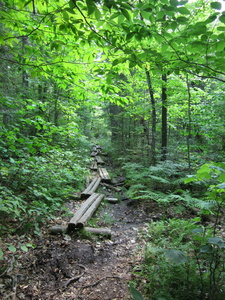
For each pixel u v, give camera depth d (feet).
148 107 26.94
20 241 11.80
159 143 32.81
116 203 20.90
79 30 7.77
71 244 12.50
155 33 7.14
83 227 14.02
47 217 13.98
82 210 16.53
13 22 8.54
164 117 26.40
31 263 10.41
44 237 12.91
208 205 8.55
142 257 10.78
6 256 10.44
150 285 8.37
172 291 7.79
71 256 11.33
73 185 23.38
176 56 8.57
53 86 28.84
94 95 12.06
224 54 7.22
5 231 12.35
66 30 7.68
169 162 21.99
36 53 10.18
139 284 8.86
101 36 7.46
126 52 7.79
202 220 14.25
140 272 9.62
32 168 18.44
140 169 26.35
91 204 18.26
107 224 15.87
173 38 7.23
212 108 23.27
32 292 8.60
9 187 15.78
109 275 9.71
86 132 66.03
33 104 14.32
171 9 5.93
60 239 12.91
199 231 6.76
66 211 16.84
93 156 43.86
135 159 33.63
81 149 40.93
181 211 16.47
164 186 21.44
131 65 8.28
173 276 8.09
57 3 7.70
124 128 43.60
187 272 8.19
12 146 14.08
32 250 11.46
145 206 19.11
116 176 31.22
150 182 22.36
